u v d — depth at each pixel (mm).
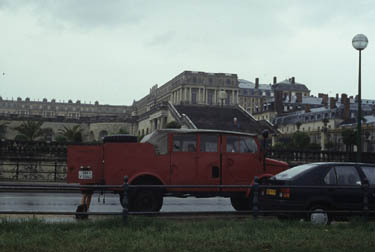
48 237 9578
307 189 12867
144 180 14844
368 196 13195
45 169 37438
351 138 75812
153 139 15180
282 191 12852
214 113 99875
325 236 10453
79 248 8711
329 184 13055
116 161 14633
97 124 115938
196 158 15359
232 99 165750
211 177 15445
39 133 73500
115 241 9375
